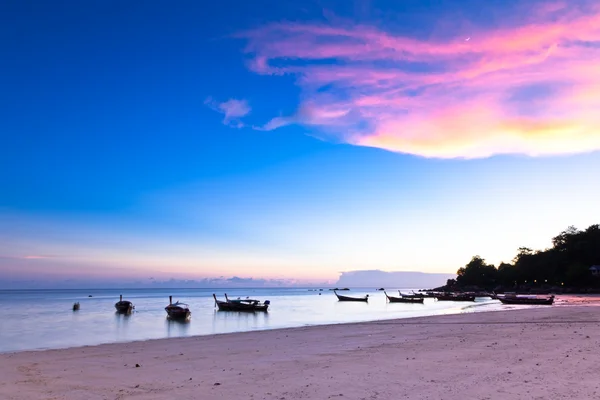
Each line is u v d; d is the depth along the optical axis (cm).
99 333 4019
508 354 1647
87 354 2200
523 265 17688
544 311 4909
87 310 8919
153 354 2127
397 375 1321
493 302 10912
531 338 2145
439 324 3488
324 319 5612
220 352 2117
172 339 2991
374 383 1224
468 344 2014
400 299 12081
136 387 1304
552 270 16488
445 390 1104
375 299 16225
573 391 1041
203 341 2736
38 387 1335
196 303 12850
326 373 1405
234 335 3120
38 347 2936
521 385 1122
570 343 1889
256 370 1530
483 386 1128
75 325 5097
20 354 2241
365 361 1623
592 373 1233
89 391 1262
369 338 2536
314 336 2806
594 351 1636
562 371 1277
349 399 1062
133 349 2388
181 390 1238
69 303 13225
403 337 2508
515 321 3500
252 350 2155
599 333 2272
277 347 2248
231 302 8088
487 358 1575
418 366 1462
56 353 2267
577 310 4959
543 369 1318
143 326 4881
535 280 17125
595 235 16150
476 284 19988
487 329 2781
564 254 16500
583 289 14588
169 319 5994
